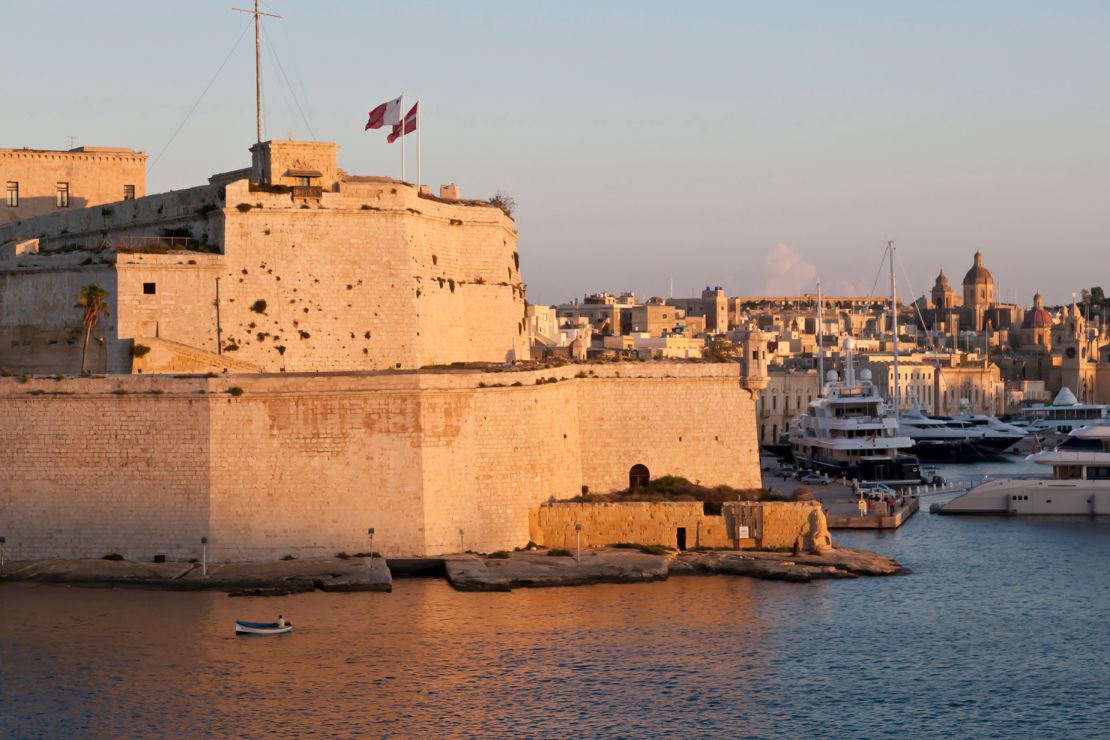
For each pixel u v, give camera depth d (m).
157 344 122.31
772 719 86.69
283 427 110.31
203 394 109.06
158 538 109.75
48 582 106.94
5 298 130.25
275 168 129.75
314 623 99.62
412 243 131.00
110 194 152.00
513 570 110.94
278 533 110.38
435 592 107.81
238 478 109.81
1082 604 115.44
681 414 133.25
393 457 111.75
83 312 125.25
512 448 118.38
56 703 85.06
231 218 126.19
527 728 83.56
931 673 95.81
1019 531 154.62
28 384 110.12
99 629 97.25
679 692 90.06
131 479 109.75
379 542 111.69
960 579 124.75
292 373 111.94
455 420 114.12
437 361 134.00
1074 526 158.75
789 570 117.38
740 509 124.12
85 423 109.94
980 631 106.19
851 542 146.25
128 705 84.88
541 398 121.69
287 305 127.00
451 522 114.00
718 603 109.06
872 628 105.38
